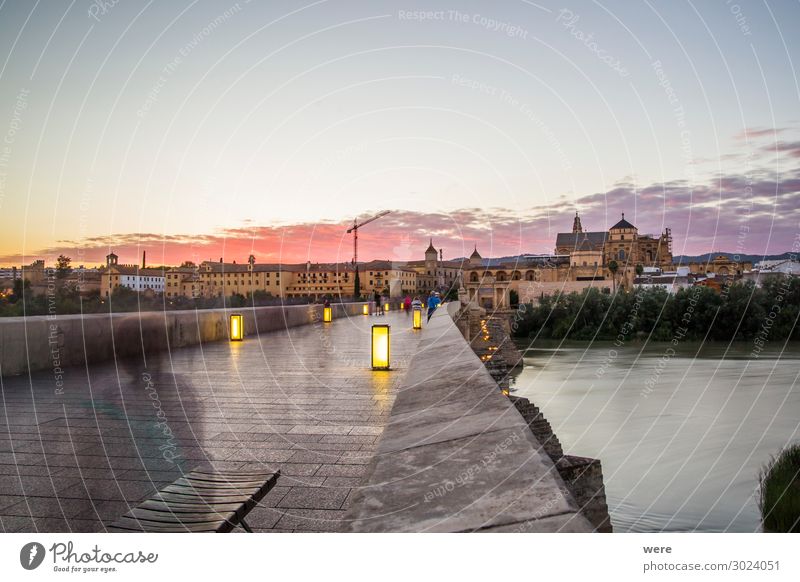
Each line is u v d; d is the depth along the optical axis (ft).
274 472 8.99
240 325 47.98
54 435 15.93
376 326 29.37
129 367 30.07
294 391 23.07
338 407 19.88
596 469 31.27
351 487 11.68
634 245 398.42
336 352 38.40
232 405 20.20
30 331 27.86
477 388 13.57
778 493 54.29
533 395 120.06
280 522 9.90
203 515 7.26
